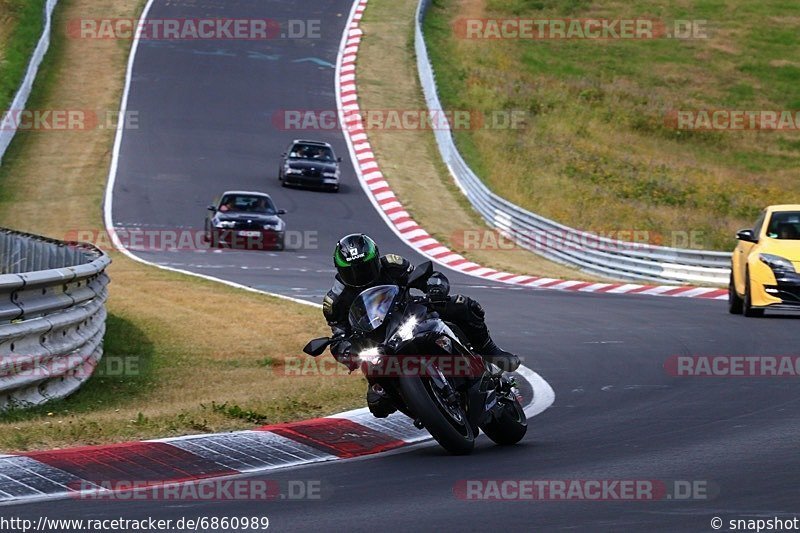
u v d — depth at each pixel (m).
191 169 136.75
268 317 61.16
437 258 104.56
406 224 119.44
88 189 126.44
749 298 61.97
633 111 171.88
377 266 29.30
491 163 142.00
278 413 34.31
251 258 98.44
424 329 28.55
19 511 22.66
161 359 48.88
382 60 185.75
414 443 31.28
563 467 27.17
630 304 70.81
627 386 41.03
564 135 158.62
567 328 58.53
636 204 127.56
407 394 28.27
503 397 30.97
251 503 23.47
